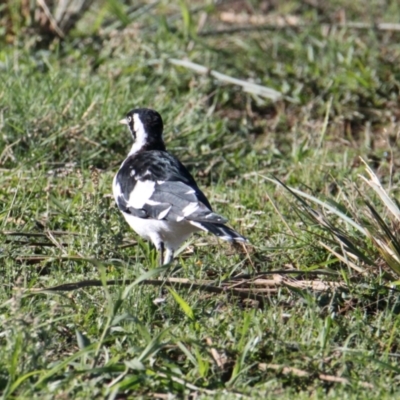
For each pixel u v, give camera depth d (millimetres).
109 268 10492
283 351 8617
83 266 10508
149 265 10422
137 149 11359
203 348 8438
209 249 11203
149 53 17500
